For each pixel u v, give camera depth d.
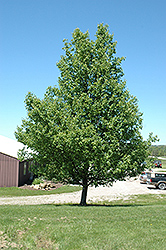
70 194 26.70
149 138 16.69
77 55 17.53
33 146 16.78
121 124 15.16
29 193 27.00
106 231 9.25
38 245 7.82
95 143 14.37
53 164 17.39
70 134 14.68
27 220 10.78
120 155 15.84
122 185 34.84
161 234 8.97
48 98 17.05
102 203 20.88
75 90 16.84
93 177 17.38
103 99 15.89
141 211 13.48
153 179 31.22
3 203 20.52
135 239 8.41
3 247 7.52
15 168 30.33
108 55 17.67
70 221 10.75
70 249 7.63
